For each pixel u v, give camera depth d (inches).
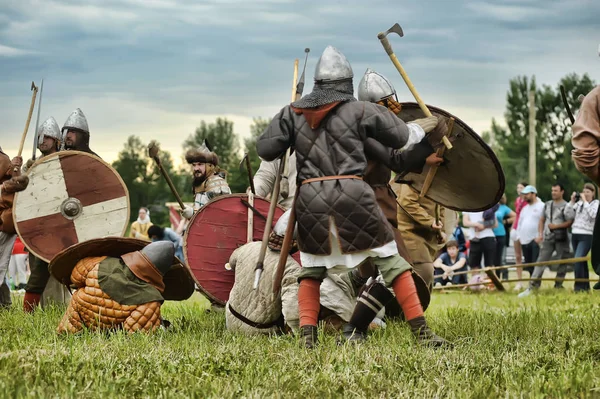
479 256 654.5
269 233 248.1
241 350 217.8
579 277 590.2
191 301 453.7
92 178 337.7
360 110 228.5
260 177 312.3
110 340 230.4
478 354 213.5
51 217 334.0
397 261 231.3
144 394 173.5
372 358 206.5
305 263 230.7
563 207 602.5
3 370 185.8
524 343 233.9
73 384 173.6
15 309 344.8
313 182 226.7
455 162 258.7
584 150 239.1
